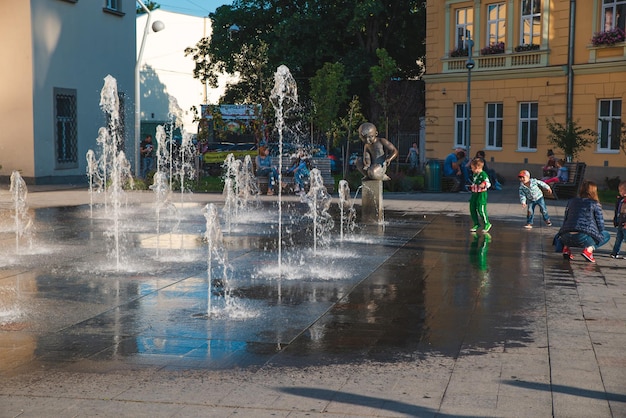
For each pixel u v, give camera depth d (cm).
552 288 967
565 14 3234
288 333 734
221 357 652
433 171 2697
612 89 3084
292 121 3759
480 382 583
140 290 941
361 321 786
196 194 2512
